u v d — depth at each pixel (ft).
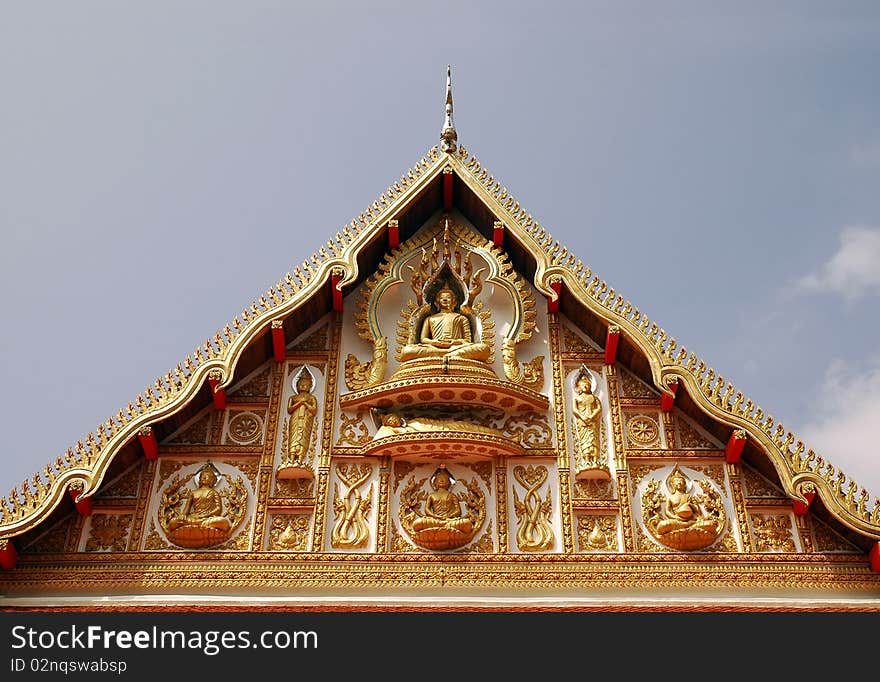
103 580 42.70
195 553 43.75
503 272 52.24
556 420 48.47
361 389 48.57
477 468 47.19
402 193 53.06
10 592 42.34
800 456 44.86
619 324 48.65
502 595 43.04
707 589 43.16
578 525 45.24
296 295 49.29
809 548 44.11
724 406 46.26
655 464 46.96
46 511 42.50
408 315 51.57
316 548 44.27
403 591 43.09
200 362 47.16
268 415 48.24
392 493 46.29
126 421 44.91
